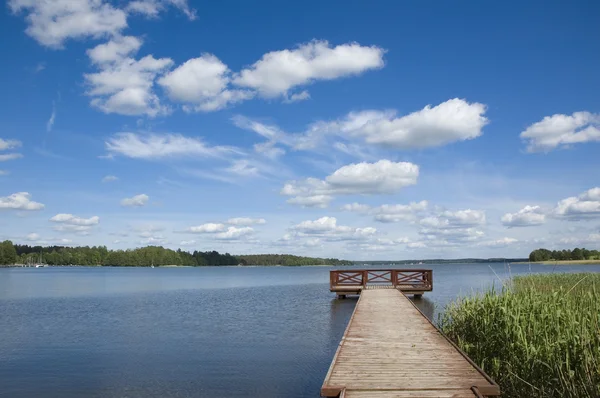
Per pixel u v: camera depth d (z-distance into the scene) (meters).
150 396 9.69
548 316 8.77
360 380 7.03
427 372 7.45
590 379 6.65
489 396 6.70
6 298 34.00
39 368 12.09
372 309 15.54
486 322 9.98
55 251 176.00
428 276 26.31
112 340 15.95
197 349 14.22
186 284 55.03
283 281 63.31
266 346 14.57
